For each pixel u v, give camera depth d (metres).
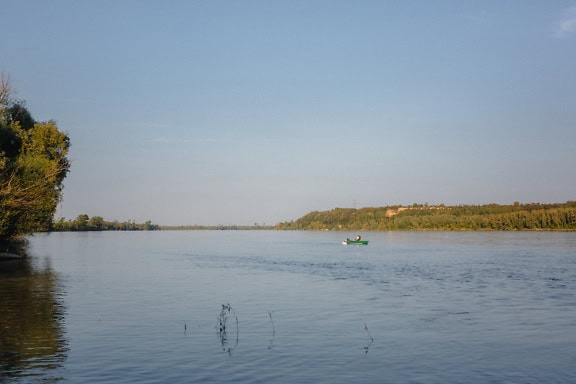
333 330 25.77
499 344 22.92
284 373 18.42
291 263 77.38
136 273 57.00
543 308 33.19
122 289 41.62
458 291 42.22
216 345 22.36
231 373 18.33
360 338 23.95
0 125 57.72
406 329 26.14
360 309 32.47
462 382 17.64
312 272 61.28
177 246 145.25
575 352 21.64
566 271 60.94
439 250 110.38
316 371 18.70
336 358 20.47
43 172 62.12
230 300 36.19
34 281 46.31
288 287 44.84
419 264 73.75
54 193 64.75
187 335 24.25
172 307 32.50
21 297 36.09
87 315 29.22
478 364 19.78
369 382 17.55
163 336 23.97
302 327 26.52
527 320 28.80
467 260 80.31
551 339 23.98
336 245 152.88
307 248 132.88
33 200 58.25
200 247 139.75
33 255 87.25
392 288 44.25
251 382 17.36
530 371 18.94
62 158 75.56
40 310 30.67
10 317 28.36
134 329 25.48
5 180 56.72
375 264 74.38
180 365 19.20
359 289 43.44
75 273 54.81
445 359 20.48
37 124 75.62
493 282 49.28
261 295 39.09
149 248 126.06
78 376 17.69
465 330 25.97
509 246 122.94
